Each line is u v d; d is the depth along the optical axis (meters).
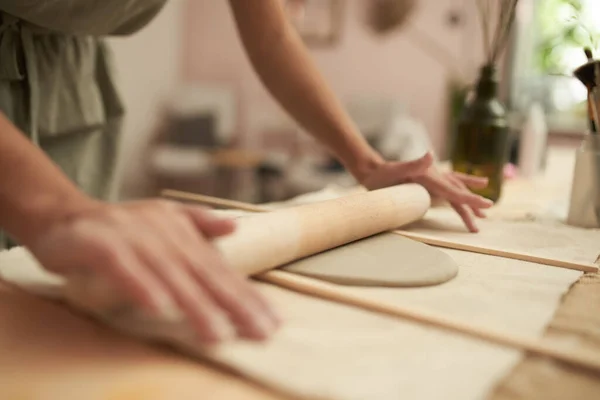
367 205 0.64
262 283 0.51
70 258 0.35
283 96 0.91
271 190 3.48
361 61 4.03
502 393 0.34
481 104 1.01
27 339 0.37
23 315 0.41
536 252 0.67
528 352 0.39
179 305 0.35
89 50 0.97
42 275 0.47
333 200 0.63
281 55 0.89
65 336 0.38
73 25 0.85
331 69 4.11
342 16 4.02
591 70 0.84
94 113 0.98
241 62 4.30
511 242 0.72
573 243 0.73
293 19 4.07
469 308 0.47
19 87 0.87
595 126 0.86
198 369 0.35
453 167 1.05
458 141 1.03
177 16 4.25
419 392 0.33
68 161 0.98
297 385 0.32
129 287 0.33
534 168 1.42
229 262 0.45
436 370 0.35
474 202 0.80
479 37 3.65
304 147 4.10
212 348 0.36
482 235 0.76
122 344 0.37
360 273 0.53
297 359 0.36
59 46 0.90
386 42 3.93
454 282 0.54
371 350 0.38
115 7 0.85
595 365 0.37
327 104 0.89
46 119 0.91
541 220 0.90
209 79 4.39
